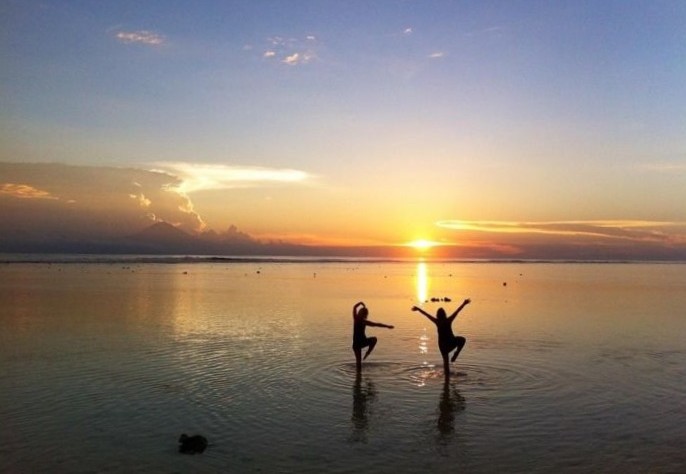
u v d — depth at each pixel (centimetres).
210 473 999
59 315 3153
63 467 1024
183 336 2455
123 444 1138
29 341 2308
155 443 1144
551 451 1102
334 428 1234
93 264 12675
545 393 1516
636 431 1217
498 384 1609
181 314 3269
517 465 1034
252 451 1101
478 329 2733
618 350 2152
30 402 1424
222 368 1814
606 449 1113
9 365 1850
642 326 2852
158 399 1452
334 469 1015
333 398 1464
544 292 5397
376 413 1338
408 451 1102
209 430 1222
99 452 1095
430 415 1322
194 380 1650
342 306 3850
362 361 1931
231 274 8969
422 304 4050
